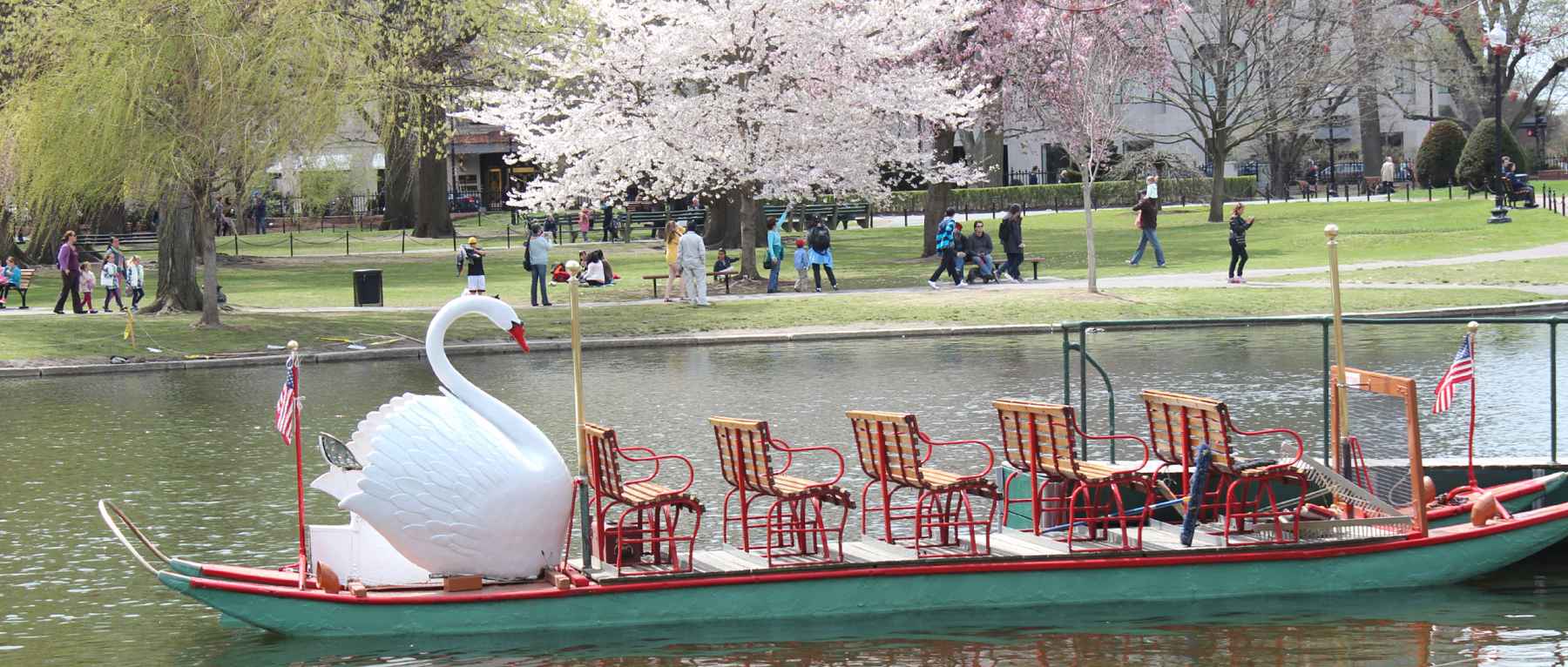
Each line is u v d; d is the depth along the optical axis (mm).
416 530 12219
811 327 36844
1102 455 19172
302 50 36250
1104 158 42219
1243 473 13250
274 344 35344
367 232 75438
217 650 12086
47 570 14617
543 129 48938
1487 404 22469
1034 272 45438
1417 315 35500
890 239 64562
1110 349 31812
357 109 39469
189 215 41219
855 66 47562
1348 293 38500
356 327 37781
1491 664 11203
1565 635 11945
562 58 47969
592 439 13094
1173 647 11781
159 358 33656
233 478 19156
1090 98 40594
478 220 78875
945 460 18984
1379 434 20234
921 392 25469
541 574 12758
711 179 48625
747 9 45125
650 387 27328
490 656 11812
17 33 37062
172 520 16719
